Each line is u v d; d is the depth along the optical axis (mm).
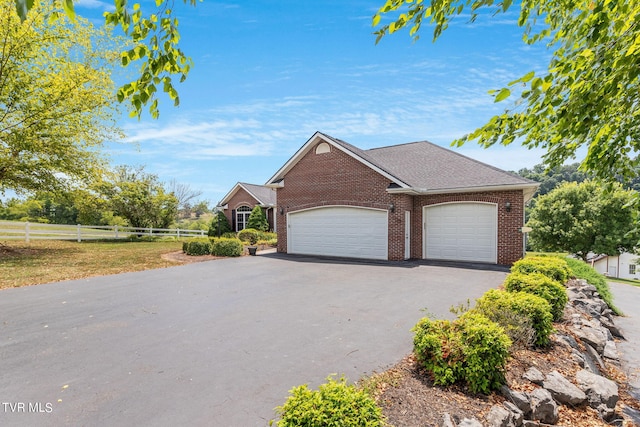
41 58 14586
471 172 13711
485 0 2725
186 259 14062
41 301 7145
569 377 4102
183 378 3764
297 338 4984
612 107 3676
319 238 15219
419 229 13844
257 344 4754
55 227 20641
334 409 2346
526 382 3756
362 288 8398
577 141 4484
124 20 2338
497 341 3506
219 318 5965
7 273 10312
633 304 12977
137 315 6145
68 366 4066
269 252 16812
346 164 14344
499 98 2881
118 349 4578
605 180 5051
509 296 5176
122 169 26781
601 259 36281
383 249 13539
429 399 3271
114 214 28047
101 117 16812
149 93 2801
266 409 3172
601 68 2883
